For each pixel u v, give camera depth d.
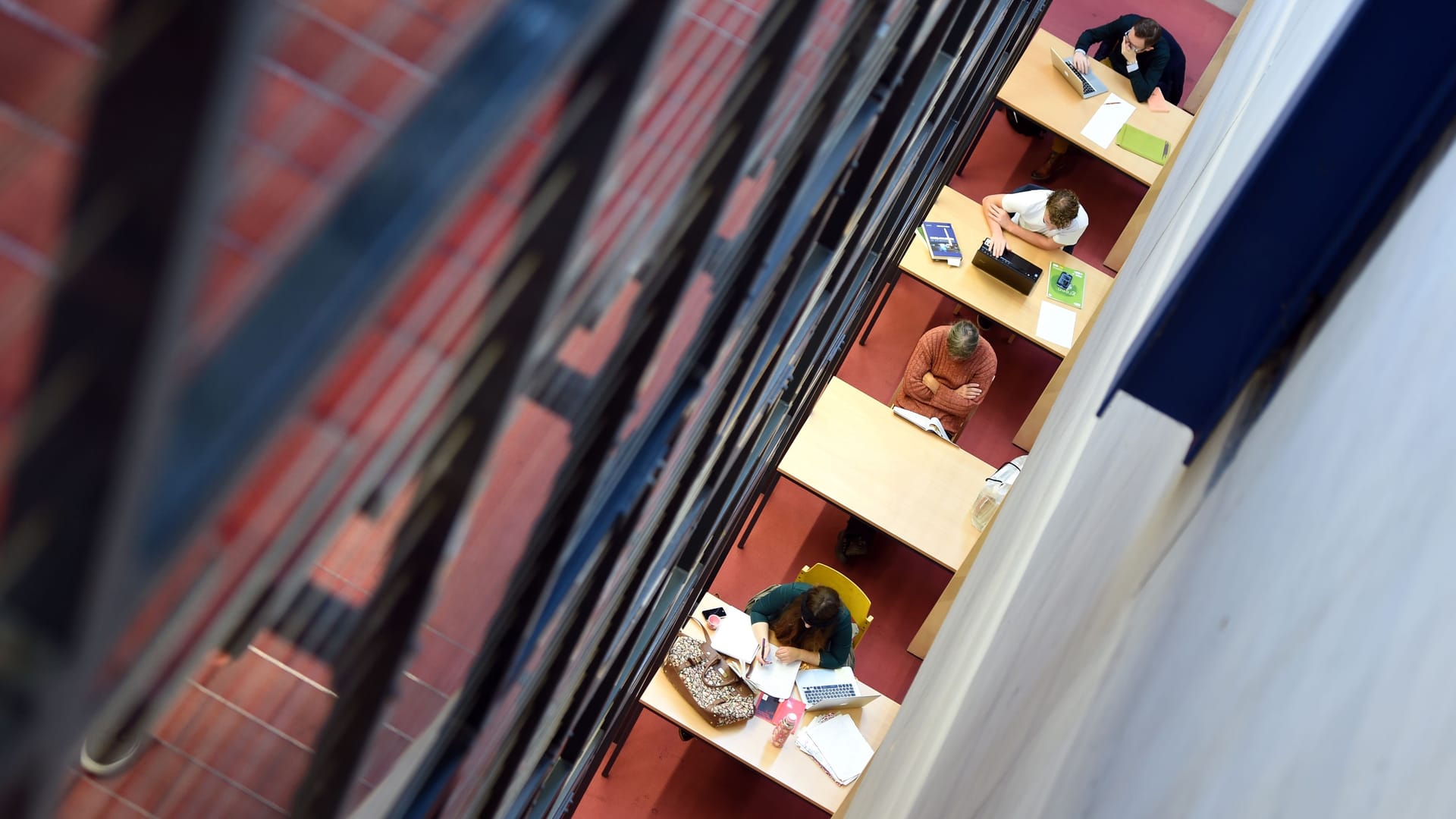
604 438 1.58
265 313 0.51
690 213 1.45
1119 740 1.43
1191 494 1.88
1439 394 0.96
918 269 7.69
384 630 1.10
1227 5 12.44
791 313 3.28
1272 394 1.76
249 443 0.49
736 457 4.31
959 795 2.56
